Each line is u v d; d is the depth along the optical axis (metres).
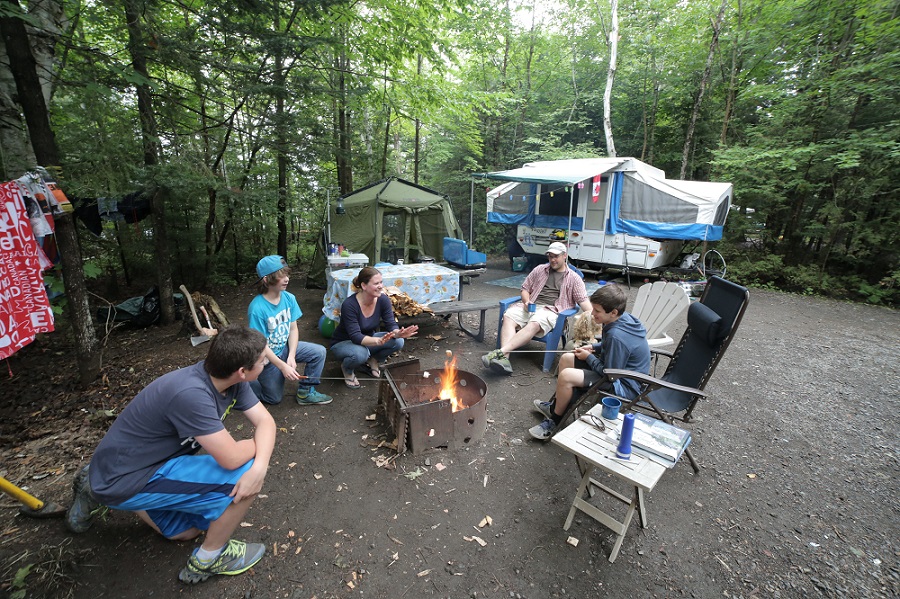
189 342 4.74
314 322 5.43
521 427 3.04
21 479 2.43
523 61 13.78
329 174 9.51
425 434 2.66
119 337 5.04
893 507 2.27
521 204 9.48
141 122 4.50
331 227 7.56
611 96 12.87
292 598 1.72
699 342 2.91
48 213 2.96
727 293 2.71
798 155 7.62
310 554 1.93
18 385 3.76
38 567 1.82
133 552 1.92
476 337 4.83
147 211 5.96
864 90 6.96
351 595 1.73
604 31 11.69
